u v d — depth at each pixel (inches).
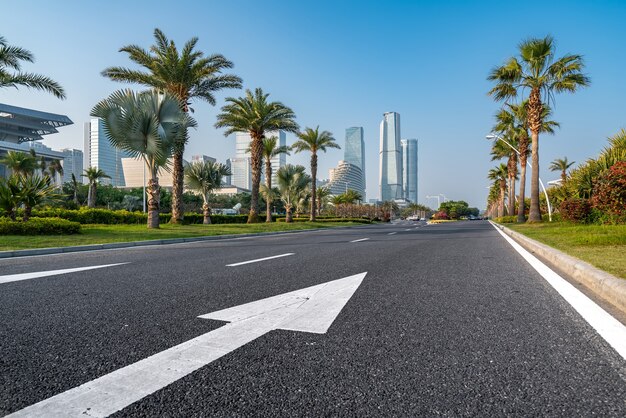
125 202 2652.6
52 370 83.8
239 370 84.3
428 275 212.1
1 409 66.9
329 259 291.4
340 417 65.0
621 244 331.3
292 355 93.0
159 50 866.1
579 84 834.8
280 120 1148.5
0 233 506.0
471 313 131.5
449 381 78.9
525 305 142.8
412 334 108.9
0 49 654.5
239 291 167.6
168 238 538.9
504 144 1588.3
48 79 697.6
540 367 85.7
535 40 863.7
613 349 96.6
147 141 711.7
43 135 4490.7
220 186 1189.1
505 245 426.6
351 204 3275.1
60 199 629.9
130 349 96.7
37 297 155.7
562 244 354.0
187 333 109.4
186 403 69.7
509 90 924.6
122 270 234.5
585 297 156.6
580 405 68.8
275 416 65.4
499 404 69.3
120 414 65.7
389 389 75.4
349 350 96.3
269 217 1413.6
